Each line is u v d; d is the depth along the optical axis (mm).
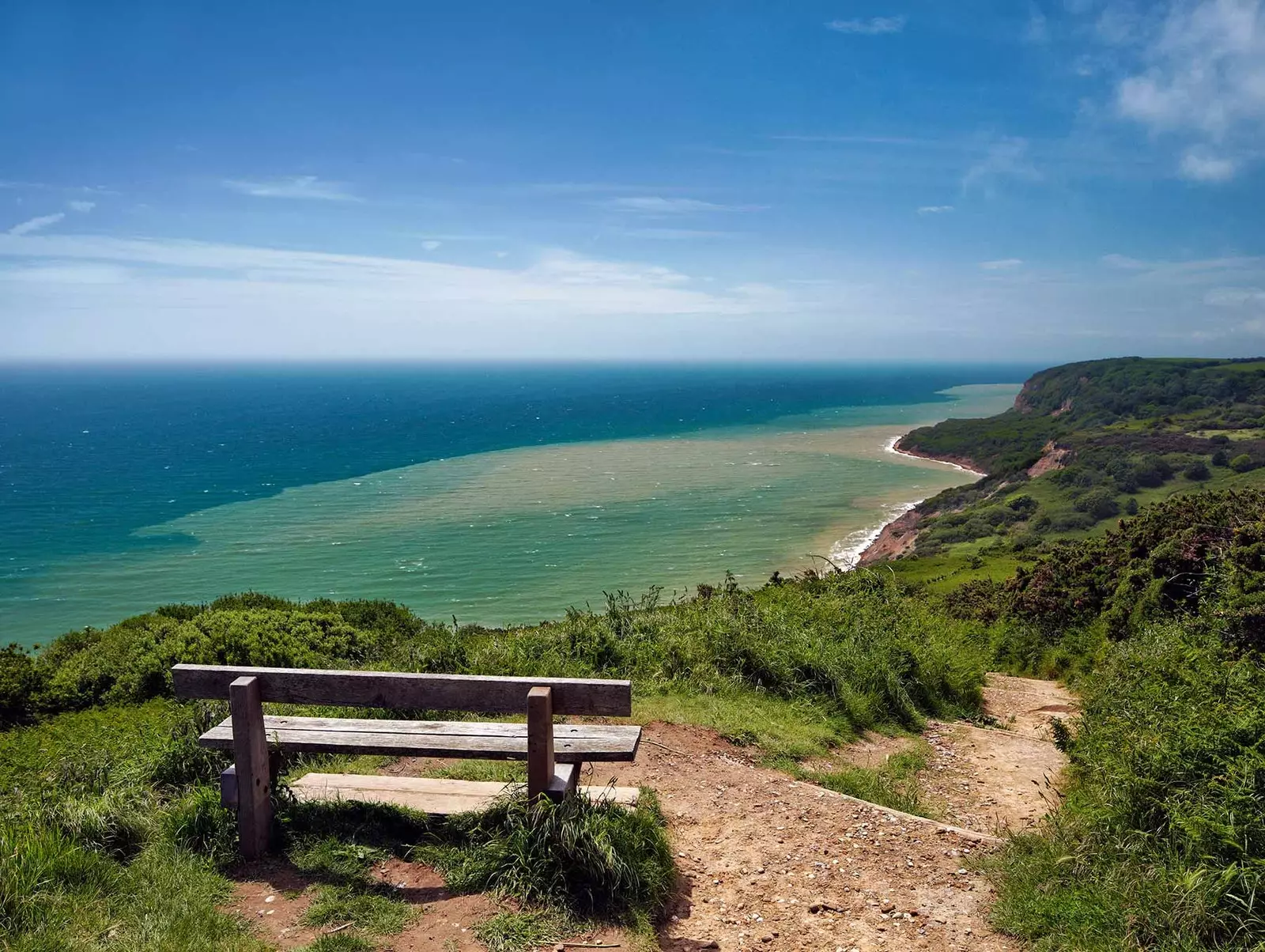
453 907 4137
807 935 4180
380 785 5223
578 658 9484
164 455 186375
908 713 9086
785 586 13312
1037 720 10039
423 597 71750
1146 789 4746
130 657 11859
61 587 76750
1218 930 3754
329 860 4500
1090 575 17359
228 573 81062
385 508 115938
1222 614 9070
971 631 16453
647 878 4312
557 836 4305
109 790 5121
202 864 4422
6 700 11031
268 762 4766
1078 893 4223
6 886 3875
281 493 131125
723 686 8578
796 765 6934
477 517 108562
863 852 5094
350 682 4578
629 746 4730
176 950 3646
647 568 81125
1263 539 10766
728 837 5273
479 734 4801
